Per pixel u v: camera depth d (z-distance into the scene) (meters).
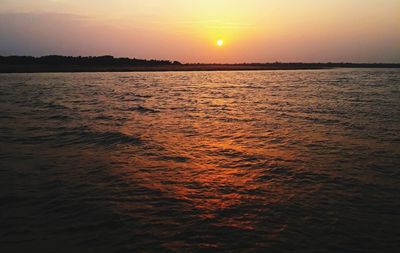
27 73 104.25
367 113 25.06
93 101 34.25
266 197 9.70
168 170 12.07
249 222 8.19
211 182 10.89
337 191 10.16
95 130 18.77
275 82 73.62
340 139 16.67
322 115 24.44
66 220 8.23
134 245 7.15
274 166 12.53
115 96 40.00
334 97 37.62
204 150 14.82
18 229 7.80
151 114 25.50
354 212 8.76
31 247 7.06
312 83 68.12
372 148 14.96
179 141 16.47
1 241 7.29
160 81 77.00
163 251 6.94
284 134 17.97
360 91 45.81
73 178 11.13
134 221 8.18
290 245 7.19
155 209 8.87
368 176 11.45
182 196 9.75
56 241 7.30
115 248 7.04
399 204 9.28
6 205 9.06
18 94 40.84
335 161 13.12
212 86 61.03
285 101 34.31
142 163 12.88
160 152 14.45
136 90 50.09
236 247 7.09
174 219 8.32
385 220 8.34
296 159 13.41
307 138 16.95
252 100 35.94
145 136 17.44
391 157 13.61
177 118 23.59
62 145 15.47
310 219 8.35
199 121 22.36
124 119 22.91
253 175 11.58
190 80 83.00
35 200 9.37
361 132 18.23
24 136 17.22
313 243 7.28
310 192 10.08
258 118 23.50
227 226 7.98
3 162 12.82
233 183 10.82
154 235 7.55
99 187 10.38
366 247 7.16
